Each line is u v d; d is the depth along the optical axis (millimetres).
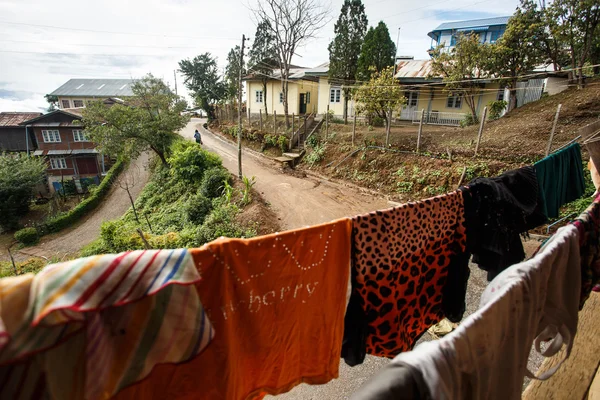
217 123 26375
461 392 812
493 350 921
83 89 34562
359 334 1672
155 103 17703
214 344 1196
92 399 835
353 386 4094
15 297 717
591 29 9977
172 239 9547
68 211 17906
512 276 1031
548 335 1420
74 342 831
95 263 839
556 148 8445
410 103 17562
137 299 880
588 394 1594
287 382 1540
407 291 1824
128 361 923
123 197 19250
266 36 20031
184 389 1156
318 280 1460
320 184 12945
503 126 10891
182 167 15320
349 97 16672
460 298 2092
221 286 1185
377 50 14703
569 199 3256
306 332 1499
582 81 10977
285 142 16609
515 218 2268
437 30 22953
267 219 10031
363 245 1566
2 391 767
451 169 9828
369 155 12570
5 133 22609
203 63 26219
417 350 743
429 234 1873
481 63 11898
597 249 1698
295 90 21938
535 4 10906
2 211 17734
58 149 22719
